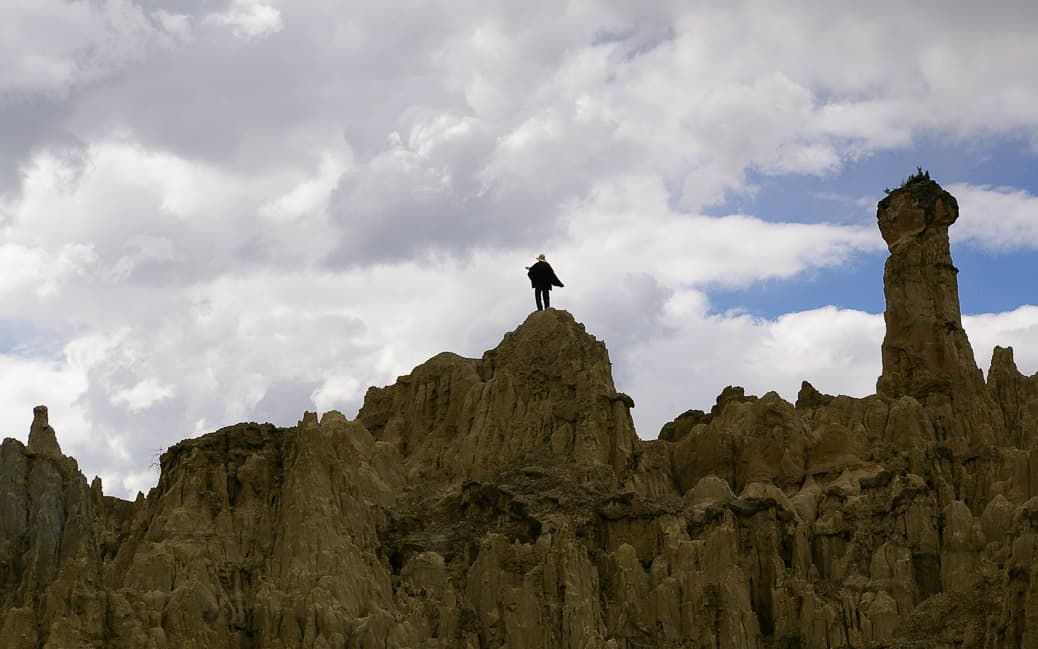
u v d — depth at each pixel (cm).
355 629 17662
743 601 18500
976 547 18925
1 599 17575
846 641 18225
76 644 16938
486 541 18712
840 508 19775
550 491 19562
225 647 17675
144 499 19838
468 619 18188
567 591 18100
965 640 17750
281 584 18262
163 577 18188
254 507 19112
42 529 17875
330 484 19100
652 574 18825
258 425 19725
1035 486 19600
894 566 18888
